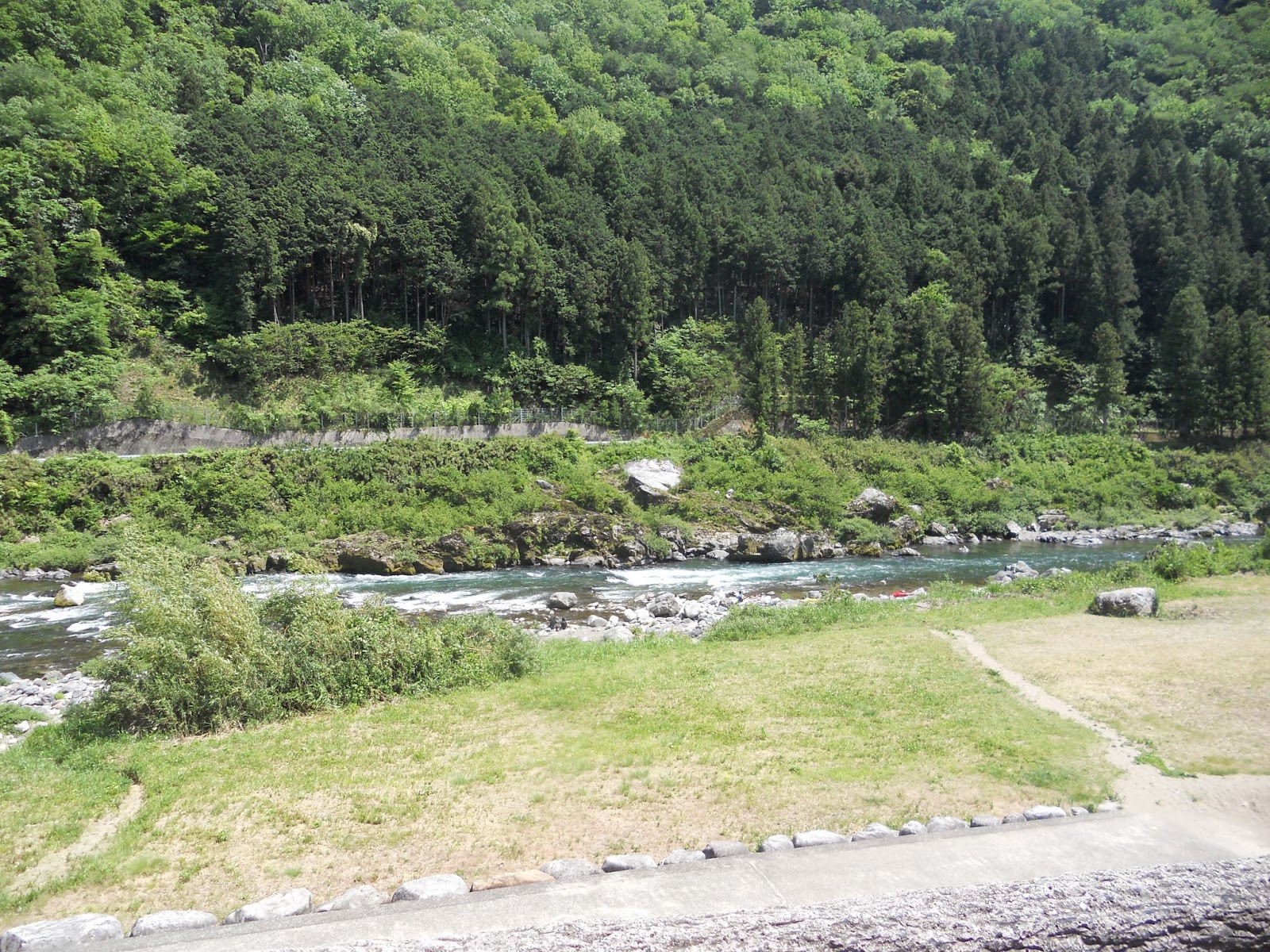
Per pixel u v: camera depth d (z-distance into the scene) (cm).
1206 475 5303
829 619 2186
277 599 1614
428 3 11294
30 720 1480
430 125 7325
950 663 1611
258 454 3981
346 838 913
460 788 1049
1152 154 7531
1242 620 1902
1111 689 1380
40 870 866
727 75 11006
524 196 6044
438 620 2508
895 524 4350
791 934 438
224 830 938
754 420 5216
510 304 5666
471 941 434
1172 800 921
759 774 1067
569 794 1021
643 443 4894
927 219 7400
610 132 8856
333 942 534
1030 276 6725
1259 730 1144
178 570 1486
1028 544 4381
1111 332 6022
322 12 9594
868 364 5484
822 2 14275
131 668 1356
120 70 6775
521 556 3712
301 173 5619
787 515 4238
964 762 1081
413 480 4047
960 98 10394
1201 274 6706
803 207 7131
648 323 5825
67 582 3094
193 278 5444
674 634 2108
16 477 3591
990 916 452
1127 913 457
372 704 1468
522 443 4469
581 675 1628
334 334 5147
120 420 4150
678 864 678
